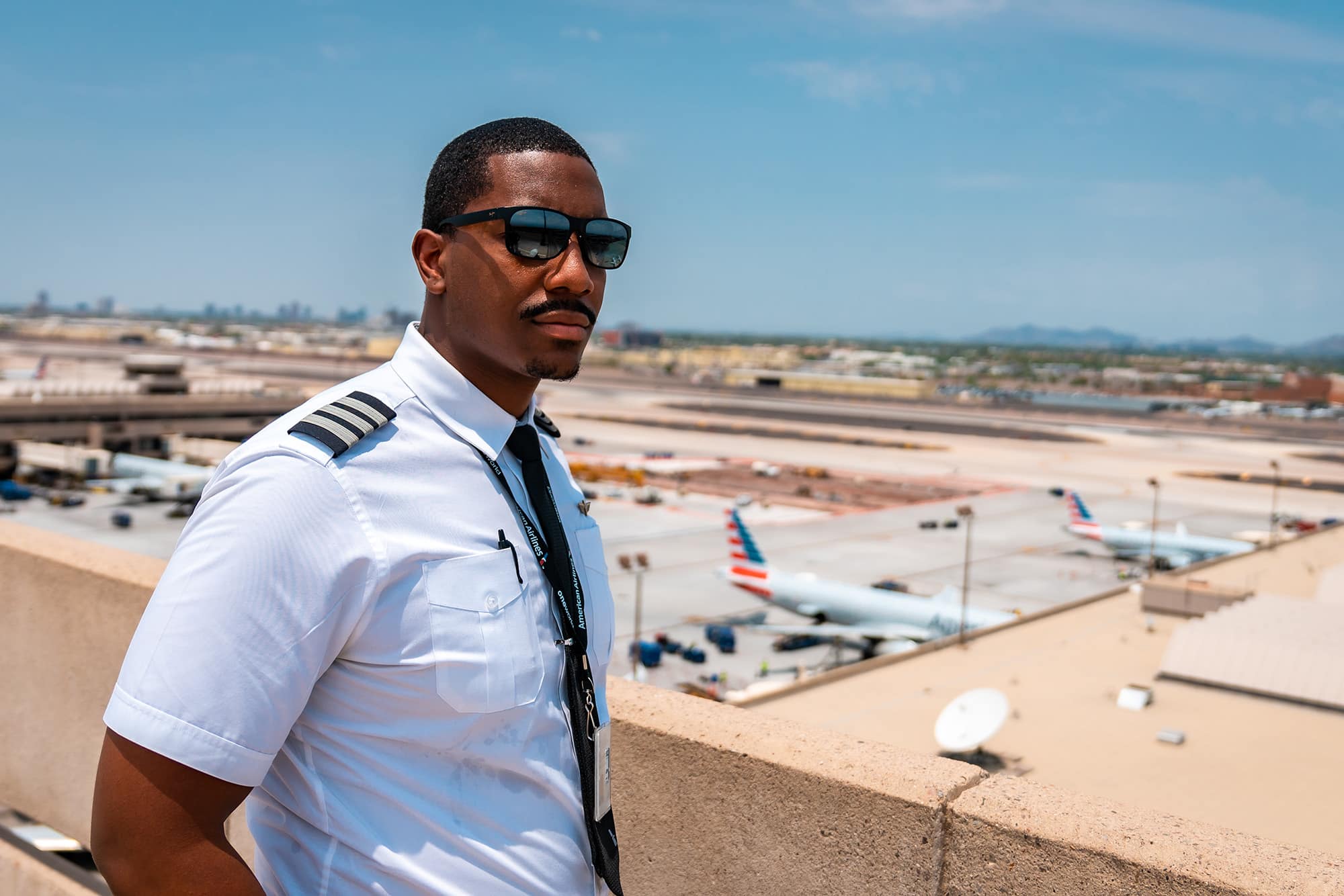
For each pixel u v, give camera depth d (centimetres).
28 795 489
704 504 8256
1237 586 4428
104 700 454
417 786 204
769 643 4469
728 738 322
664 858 338
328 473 199
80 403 9544
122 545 5831
